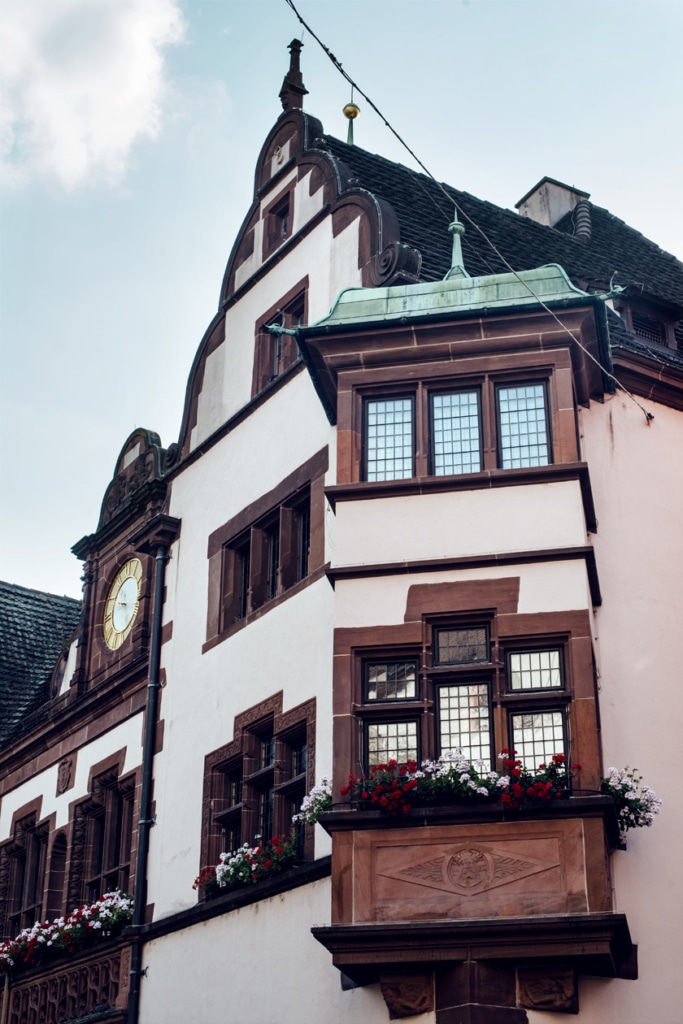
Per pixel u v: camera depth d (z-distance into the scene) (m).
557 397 17.56
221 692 20.91
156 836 21.55
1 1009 24.28
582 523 16.86
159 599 23.11
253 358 22.64
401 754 16.28
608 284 22.25
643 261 27.27
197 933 19.80
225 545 21.92
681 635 18.34
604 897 14.88
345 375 18.25
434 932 15.08
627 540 18.61
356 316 18.28
